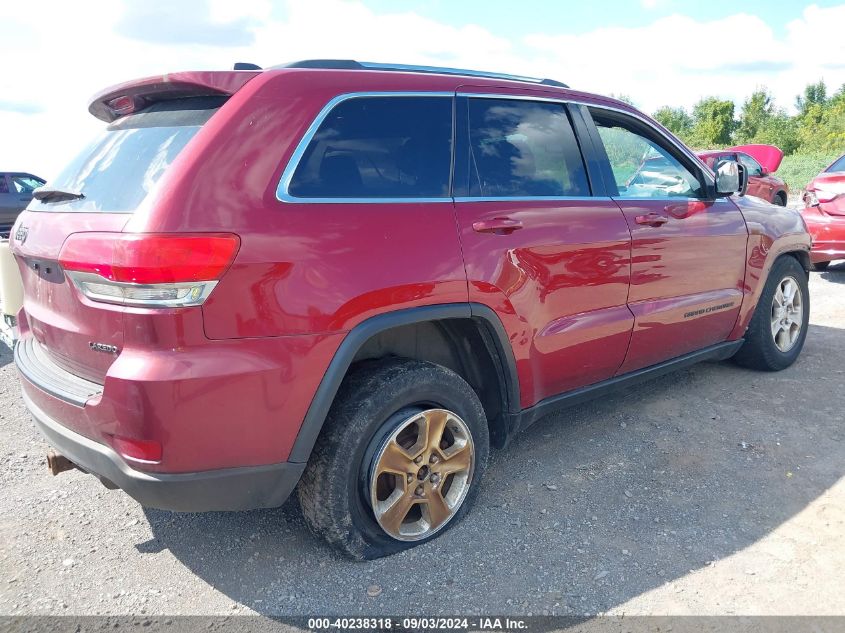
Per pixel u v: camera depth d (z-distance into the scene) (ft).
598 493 10.50
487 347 9.68
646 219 11.68
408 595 8.17
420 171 9.05
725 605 7.85
